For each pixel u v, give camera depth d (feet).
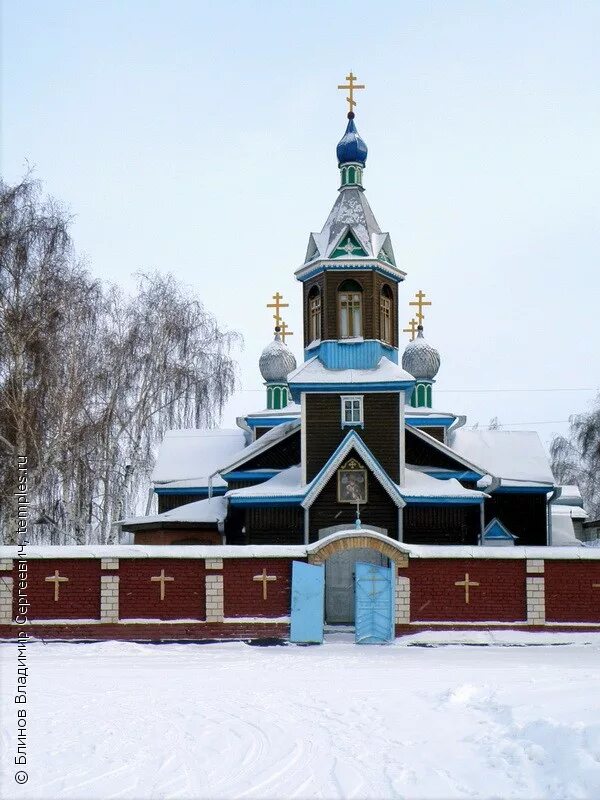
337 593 114.21
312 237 131.34
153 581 101.24
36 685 66.95
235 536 133.49
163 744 45.42
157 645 96.94
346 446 119.14
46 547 101.09
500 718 50.19
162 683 68.13
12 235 128.47
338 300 128.16
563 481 250.57
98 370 148.15
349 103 135.95
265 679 70.38
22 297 128.47
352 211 131.13
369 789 36.83
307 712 54.60
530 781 37.88
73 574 101.14
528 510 144.77
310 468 122.62
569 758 39.09
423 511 121.90
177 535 133.39
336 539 101.40
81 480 137.49
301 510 123.03
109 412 148.46
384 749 44.27
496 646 98.32
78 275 139.64
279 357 161.48
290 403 163.32
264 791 36.52
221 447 155.22
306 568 100.89
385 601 100.78
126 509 155.74
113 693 62.80
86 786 37.27
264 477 132.87
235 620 100.73
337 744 45.44
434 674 72.74
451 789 36.81
